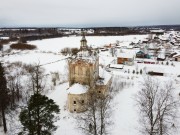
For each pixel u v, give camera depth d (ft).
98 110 156.25
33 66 330.34
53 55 473.26
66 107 189.98
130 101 198.70
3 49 588.09
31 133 97.25
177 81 264.72
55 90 233.35
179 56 406.00
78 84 187.52
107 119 163.43
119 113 174.70
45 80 262.47
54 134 147.02
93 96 159.43
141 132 144.97
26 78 258.78
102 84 201.57
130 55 379.96
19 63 360.89
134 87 240.73
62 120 167.02
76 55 197.06
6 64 353.31
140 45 602.44
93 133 132.77
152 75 303.48
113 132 146.51
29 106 96.48
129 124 156.87
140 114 170.19
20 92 209.15
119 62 380.37
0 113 167.22
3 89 149.59
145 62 394.32
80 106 179.52
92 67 190.08
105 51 515.50
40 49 594.65
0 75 150.41
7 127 153.48
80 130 150.51
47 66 359.05
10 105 184.65
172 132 141.49
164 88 224.33
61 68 342.23
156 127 145.48
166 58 430.20
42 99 98.17
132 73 315.99
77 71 192.75
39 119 99.45
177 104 180.86
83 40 195.11
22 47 605.73
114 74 303.48
